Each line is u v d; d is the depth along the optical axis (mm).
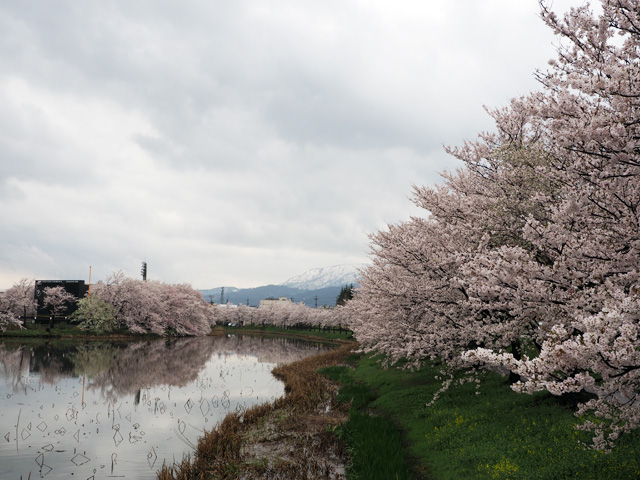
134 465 14602
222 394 27062
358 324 31594
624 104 7020
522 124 15664
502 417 13523
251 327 139125
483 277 9039
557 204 9867
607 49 8344
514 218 12914
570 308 8039
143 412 22016
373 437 14594
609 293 7355
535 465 10062
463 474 10969
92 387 28766
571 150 7984
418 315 17188
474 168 16531
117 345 60281
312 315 115438
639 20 7484
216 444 15852
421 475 11836
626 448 9391
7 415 21031
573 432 10914
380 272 19516
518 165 13016
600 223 8672
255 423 19047
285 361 47625
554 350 6066
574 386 6109
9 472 13891
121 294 74875
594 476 8766
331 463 14125
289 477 13039
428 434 14383
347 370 34562
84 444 16828
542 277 8203
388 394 21406
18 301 76875
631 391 6895
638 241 7617
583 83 7266
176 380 32125
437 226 16047
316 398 23422
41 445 16641
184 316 89375
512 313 9680
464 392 17406
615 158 7285
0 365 37938
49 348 52844
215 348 63688
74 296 77750
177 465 14148
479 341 14258
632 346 5613
